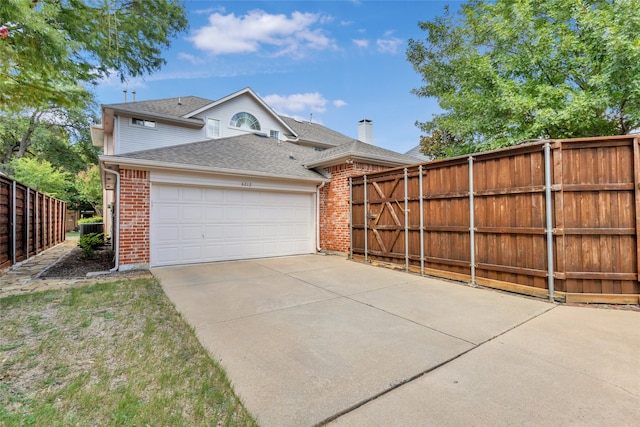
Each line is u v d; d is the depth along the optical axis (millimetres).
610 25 6680
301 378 2615
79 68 5195
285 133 18219
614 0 7188
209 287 5742
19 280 6246
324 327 3785
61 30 4355
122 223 7211
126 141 13375
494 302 4848
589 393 2385
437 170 6719
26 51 3963
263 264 8281
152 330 3631
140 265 7402
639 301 4555
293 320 4027
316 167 10766
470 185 6012
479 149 9391
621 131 8070
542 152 5004
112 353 3051
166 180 7695
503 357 3000
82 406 2209
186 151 9000
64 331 3578
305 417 2115
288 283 6109
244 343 3312
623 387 2465
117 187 7242
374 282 6230
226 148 10453
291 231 10023
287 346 3240
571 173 4789
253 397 2346
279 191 9719
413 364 2859
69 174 24234
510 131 9000
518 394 2379
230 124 16250
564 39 7859
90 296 5016
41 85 4320
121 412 2143
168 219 7812
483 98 9133
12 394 2342
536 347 3217
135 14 6176
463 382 2557
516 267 5332
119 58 6602
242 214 9016
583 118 7547
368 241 8625
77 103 4887
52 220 13352
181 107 15875
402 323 3928
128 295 5102
